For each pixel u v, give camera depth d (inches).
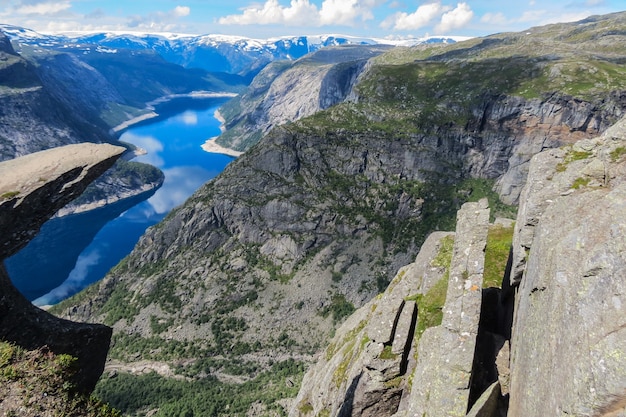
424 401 927.0
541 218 907.4
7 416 791.1
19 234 904.9
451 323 1029.8
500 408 866.8
